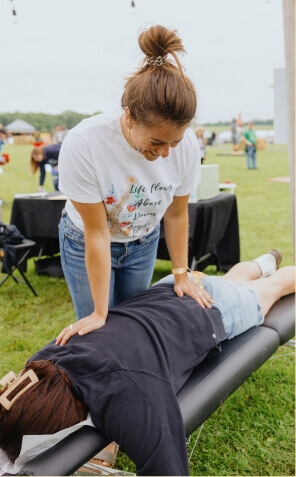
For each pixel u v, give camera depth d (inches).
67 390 49.1
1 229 144.3
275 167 565.6
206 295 70.1
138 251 73.2
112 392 48.3
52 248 168.9
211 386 58.1
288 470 71.2
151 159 54.8
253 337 70.4
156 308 63.2
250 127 539.8
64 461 45.4
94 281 61.4
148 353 53.4
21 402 47.0
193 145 62.9
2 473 46.8
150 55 48.8
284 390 91.0
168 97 47.1
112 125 56.2
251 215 265.1
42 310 136.6
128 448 48.0
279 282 82.4
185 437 49.3
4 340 116.3
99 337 54.7
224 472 70.8
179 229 72.3
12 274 153.3
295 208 120.3
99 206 60.7
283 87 137.6
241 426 80.9
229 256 160.9
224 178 452.1
